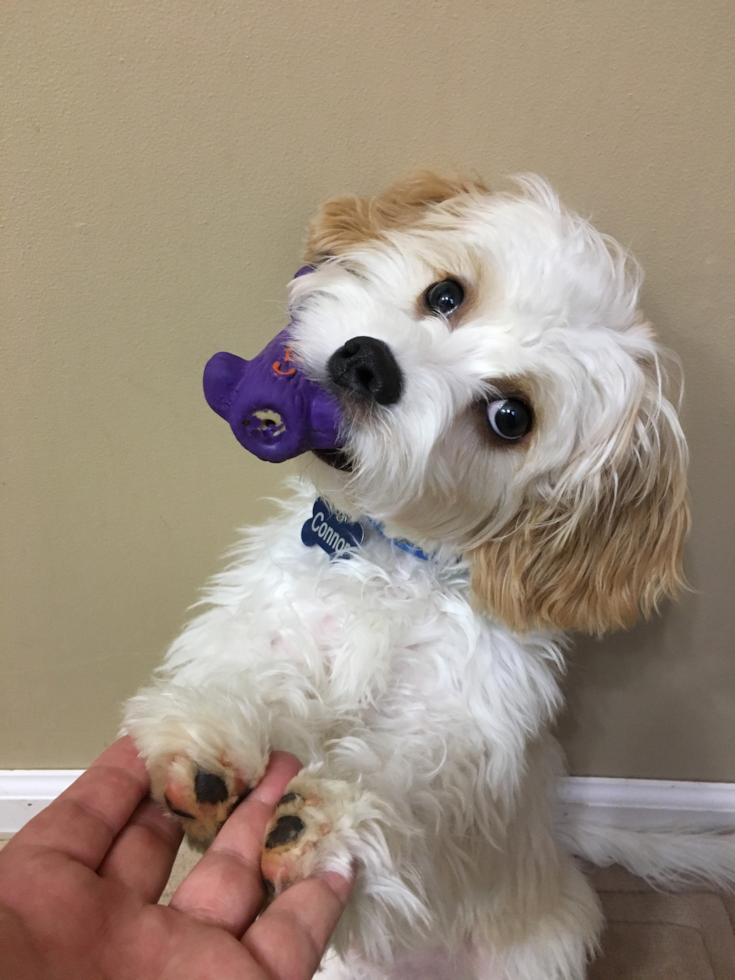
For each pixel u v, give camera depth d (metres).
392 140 0.84
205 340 0.95
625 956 1.33
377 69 0.80
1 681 1.27
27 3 0.75
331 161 0.85
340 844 0.63
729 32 0.77
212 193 0.86
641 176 0.85
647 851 1.39
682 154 0.84
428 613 0.87
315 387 0.70
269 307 0.93
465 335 0.74
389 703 0.85
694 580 1.15
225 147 0.84
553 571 0.86
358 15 0.77
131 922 0.59
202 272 0.91
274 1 0.77
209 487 1.08
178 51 0.78
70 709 1.31
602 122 0.83
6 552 1.12
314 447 0.74
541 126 0.83
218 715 0.69
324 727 0.81
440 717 0.83
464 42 0.79
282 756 0.71
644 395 0.80
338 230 0.85
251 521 1.11
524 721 0.85
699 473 1.05
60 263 0.89
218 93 0.81
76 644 1.23
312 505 0.96
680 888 1.42
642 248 0.89
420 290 0.79
